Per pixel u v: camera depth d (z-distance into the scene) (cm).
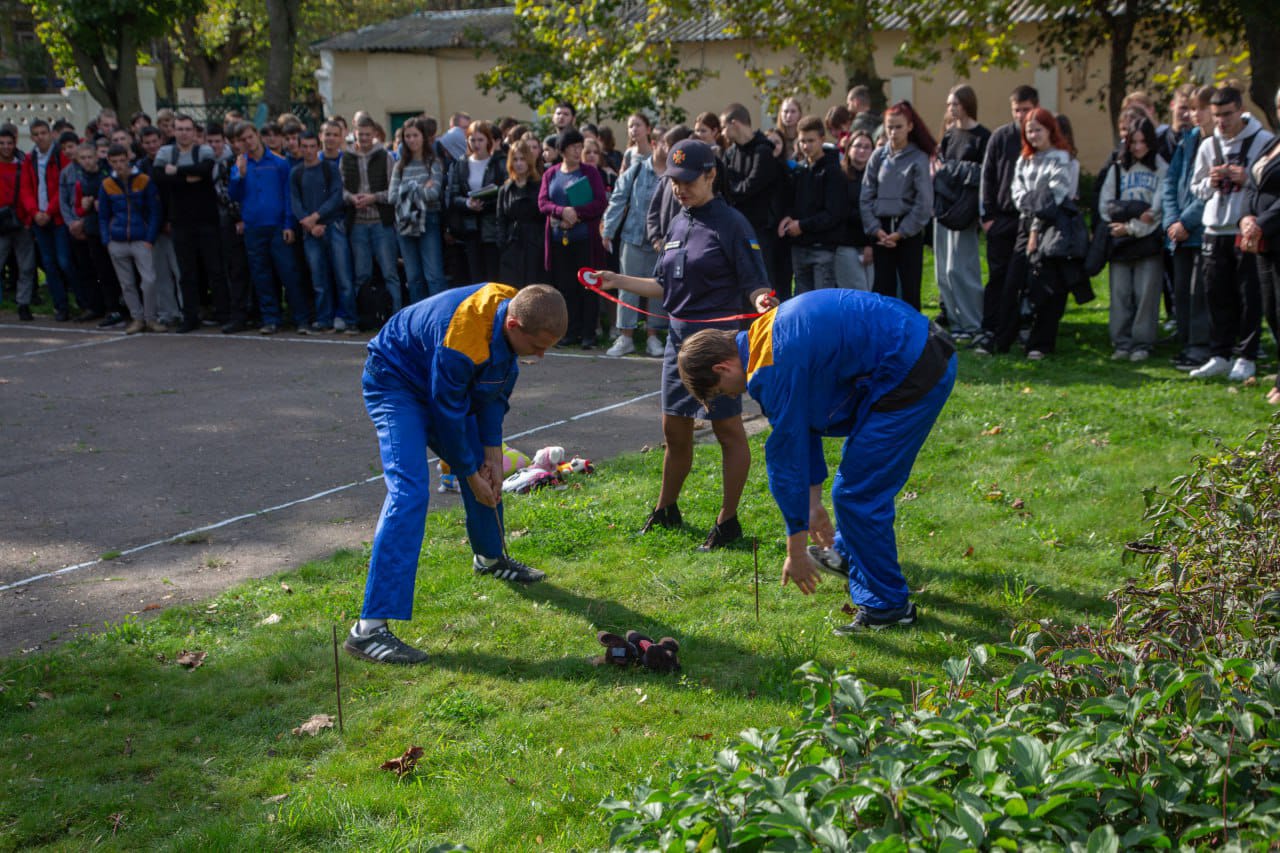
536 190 1053
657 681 434
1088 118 2209
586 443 765
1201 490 405
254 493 683
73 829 348
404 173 1110
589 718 407
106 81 1997
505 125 1659
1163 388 820
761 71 1712
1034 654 291
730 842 227
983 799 234
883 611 470
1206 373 851
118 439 808
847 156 1043
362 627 463
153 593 536
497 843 333
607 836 329
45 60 3111
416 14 3069
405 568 460
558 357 1036
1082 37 1894
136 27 1944
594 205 1038
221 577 554
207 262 1205
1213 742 241
